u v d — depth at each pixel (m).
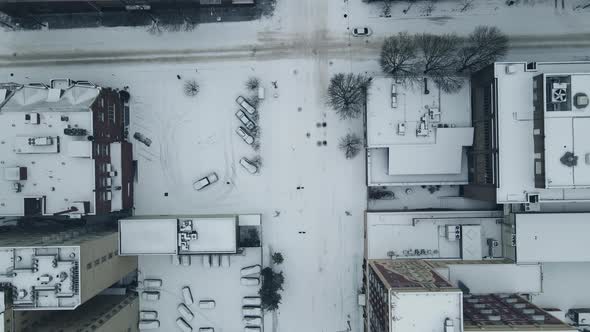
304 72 67.25
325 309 67.81
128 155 66.12
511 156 53.78
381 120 61.75
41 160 56.91
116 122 64.62
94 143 57.25
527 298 63.03
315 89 67.31
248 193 67.81
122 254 62.22
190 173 67.88
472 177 62.19
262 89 66.38
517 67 53.97
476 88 60.59
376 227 63.72
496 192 53.88
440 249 63.25
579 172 51.53
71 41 68.38
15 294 50.78
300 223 67.62
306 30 67.25
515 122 53.81
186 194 68.06
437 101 61.78
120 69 68.12
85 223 66.69
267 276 65.31
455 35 65.75
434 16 66.75
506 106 53.94
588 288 64.62
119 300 65.12
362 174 67.25
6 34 68.44
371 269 60.59
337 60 67.19
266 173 67.69
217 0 64.19
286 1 67.19
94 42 68.19
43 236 57.16
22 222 65.88
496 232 63.03
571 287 64.75
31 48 68.50
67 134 56.19
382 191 67.00
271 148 67.62
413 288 49.75
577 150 51.59
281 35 67.31
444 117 61.91
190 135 67.88
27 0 61.50
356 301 67.56
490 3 66.50
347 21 67.12
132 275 68.50
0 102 57.44
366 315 64.81
